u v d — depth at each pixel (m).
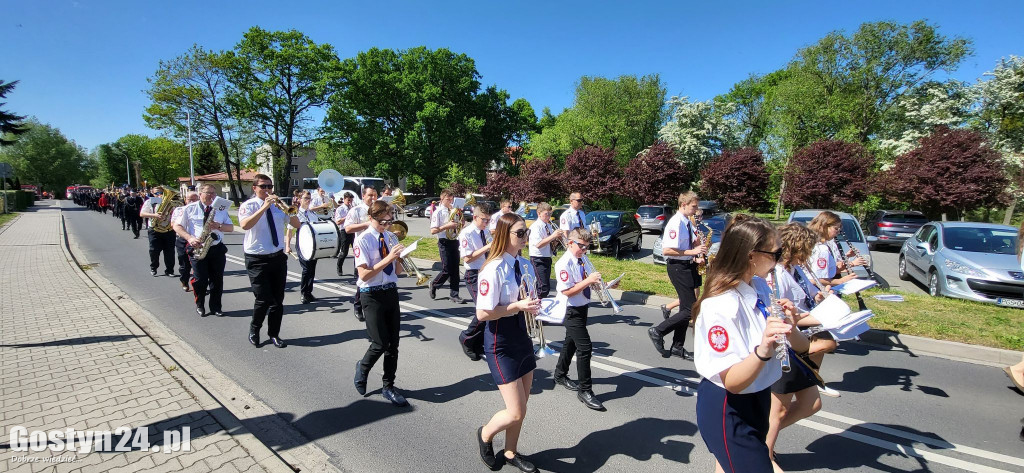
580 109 39.34
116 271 11.00
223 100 39.69
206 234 6.82
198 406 4.04
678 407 4.30
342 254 10.73
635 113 38.28
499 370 3.05
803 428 3.93
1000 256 8.48
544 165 31.95
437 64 39.84
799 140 31.98
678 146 35.06
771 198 31.14
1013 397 4.52
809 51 32.50
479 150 40.91
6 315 6.85
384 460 3.44
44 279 9.62
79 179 80.69
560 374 4.73
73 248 15.02
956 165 20.12
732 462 2.15
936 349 5.75
